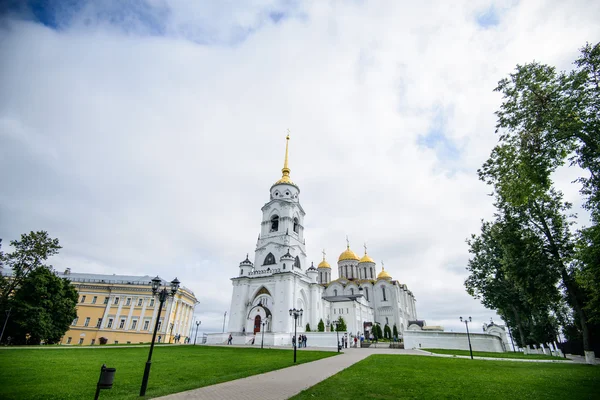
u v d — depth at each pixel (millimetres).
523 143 21188
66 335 71375
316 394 12922
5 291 45844
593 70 19953
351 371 19766
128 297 74250
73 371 18516
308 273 69500
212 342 56312
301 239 70875
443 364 24922
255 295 61000
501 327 66062
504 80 22812
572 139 20781
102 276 86312
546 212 31156
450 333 48875
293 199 72125
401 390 13984
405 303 97000
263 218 71062
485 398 12734
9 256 46000
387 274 94125
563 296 35344
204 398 12312
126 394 13156
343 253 101125
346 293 87562
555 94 20734
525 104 21609
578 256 25656
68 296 53000
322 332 52750
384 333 80375
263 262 65688
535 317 42156
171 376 17672
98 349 34469
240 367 21578
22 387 13812
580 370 22266
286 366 22219
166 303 73312
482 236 44656
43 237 48250
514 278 32156
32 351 29344
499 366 24469
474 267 45312
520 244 31406
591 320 30594
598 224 23141
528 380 17250
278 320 55344
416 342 48906
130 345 43625
